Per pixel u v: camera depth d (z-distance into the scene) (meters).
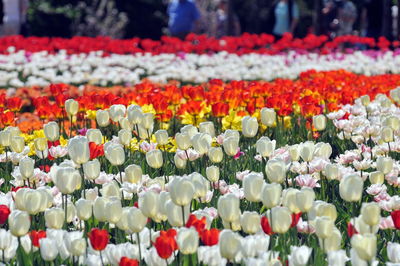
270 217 6.16
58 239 6.36
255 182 6.37
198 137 8.59
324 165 8.45
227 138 8.62
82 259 6.41
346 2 39.72
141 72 26.17
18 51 30.81
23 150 10.23
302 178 7.75
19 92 19.69
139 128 10.57
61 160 10.81
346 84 17.78
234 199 6.02
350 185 6.33
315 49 32.88
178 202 6.11
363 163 8.72
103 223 7.78
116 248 6.09
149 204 6.23
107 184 7.47
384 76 18.53
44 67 28.12
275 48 31.44
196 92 14.02
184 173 9.80
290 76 24.55
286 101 13.33
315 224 6.02
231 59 29.45
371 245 5.34
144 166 10.14
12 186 9.70
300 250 5.71
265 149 8.61
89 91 18.80
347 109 13.13
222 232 5.54
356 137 10.67
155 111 13.10
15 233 6.13
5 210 6.45
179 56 30.30
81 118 13.81
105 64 28.39
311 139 12.38
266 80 23.95
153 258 5.92
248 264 5.41
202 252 5.86
